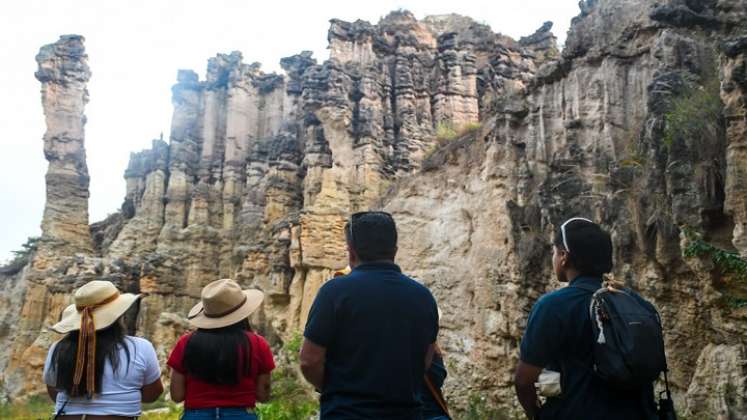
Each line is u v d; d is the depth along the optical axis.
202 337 5.86
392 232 5.06
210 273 50.84
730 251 11.12
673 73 13.98
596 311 4.39
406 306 4.74
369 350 4.54
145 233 54.56
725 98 11.34
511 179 18.94
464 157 22.23
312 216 34.69
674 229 12.58
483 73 46.47
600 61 17.14
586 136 16.89
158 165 57.38
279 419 21.28
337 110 40.69
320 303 4.69
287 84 53.78
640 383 4.21
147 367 5.80
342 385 4.53
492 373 18.27
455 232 21.52
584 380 4.41
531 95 19.02
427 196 23.11
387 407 4.48
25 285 56.62
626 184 14.55
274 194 43.25
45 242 54.12
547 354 4.50
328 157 39.09
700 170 12.05
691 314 12.54
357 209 37.84
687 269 12.42
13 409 39.12
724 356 11.32
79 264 48.62
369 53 45.16
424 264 22.17
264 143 53.34
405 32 47.94
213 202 54.94
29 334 49.84
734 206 10.88
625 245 13.85
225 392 5.83
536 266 17.03
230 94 57.94
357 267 4.97
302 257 34.03
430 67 46.34
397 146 41.66
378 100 42.34
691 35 14.91
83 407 5.46
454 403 19.11
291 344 30.22
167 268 48.88
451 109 44.09
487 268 18.94
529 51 48.41
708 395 11.38
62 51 59.03
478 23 50.50
